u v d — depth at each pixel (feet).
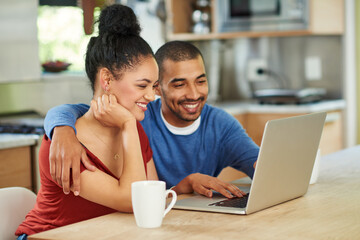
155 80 5.29
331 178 6.54
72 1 13.06
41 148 5.27
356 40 15.31
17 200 5.80
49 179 5.15
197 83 6.70
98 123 5.39
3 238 5.60
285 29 14.44
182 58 6.63
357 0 15.17
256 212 4.94
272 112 13.87
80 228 4.48
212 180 5.74
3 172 9.55
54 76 13.03
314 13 14.28
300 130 5.28
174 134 6.95
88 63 5.41
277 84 16.19
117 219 4.75
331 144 14.57
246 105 14.84
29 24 12.24
